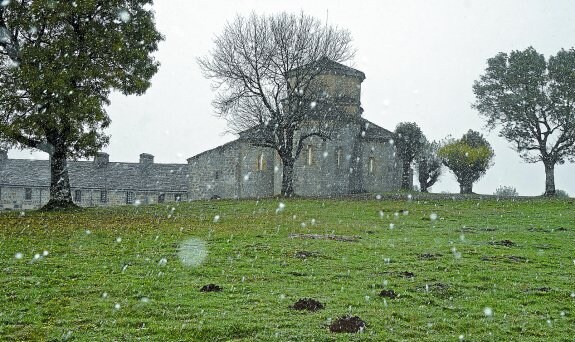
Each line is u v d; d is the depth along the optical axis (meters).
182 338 8.73
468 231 21.84
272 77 43.53
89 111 25.17
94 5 26.28
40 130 25.09
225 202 36.78
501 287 12.32
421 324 9.63
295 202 35.94
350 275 13.24
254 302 10.70
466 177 65.50
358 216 27.34
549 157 51.59
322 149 48.66
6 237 18.12
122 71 27.00
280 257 15.39
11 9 25.84
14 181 65.12
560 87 50.16
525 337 9.10
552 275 13.59
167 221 24.45
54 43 25.47
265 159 52.50
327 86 46.16
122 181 64.56
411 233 21.05
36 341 8.53
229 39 44.72
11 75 25.17
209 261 14.67
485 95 53.88
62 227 21.16
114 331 8.97
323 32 45.22
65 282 12.06
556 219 26.20
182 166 66.81
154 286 11.78
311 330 9.07
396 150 55.91
